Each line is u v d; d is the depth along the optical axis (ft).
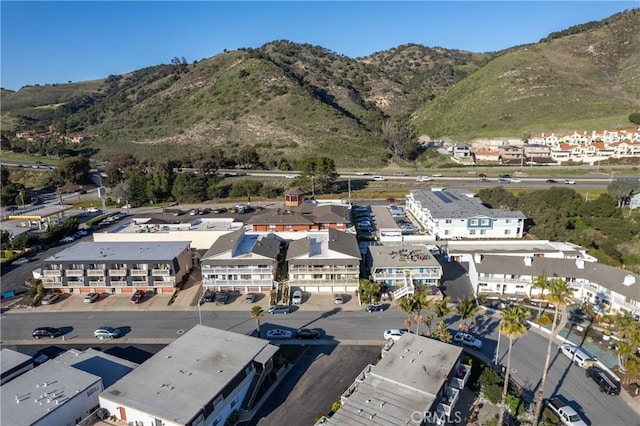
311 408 158.81
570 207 354.95
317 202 408.46
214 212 437.99
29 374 159.74
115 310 239.09
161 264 254.88
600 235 322.55
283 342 202.69
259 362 167.63
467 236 328.08
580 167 531.91
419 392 147.64
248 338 182.70
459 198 382.01
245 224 338.75
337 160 637.30
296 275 252.01
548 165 557.74
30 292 253.24
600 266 238.89
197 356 169.27
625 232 309.22
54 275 256.32
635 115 602.44
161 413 136.36
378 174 566.77
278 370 178.29
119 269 255.50
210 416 143.84
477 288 249.14
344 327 215.51
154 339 209.77
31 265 307.37
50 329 214.69
